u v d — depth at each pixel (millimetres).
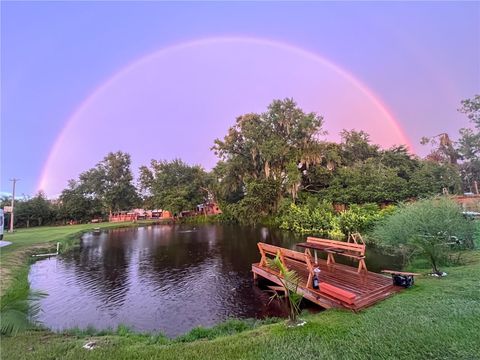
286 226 24891
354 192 25125
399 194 23781
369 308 4809
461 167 32688
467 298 4820
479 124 23875
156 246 18875
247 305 7258
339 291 5227
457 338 3455
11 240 20484
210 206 53094
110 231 32156
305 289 6141
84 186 51438
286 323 4508
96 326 6391
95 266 13211
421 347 3316
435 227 7887
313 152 29828
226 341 4012
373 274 7098
